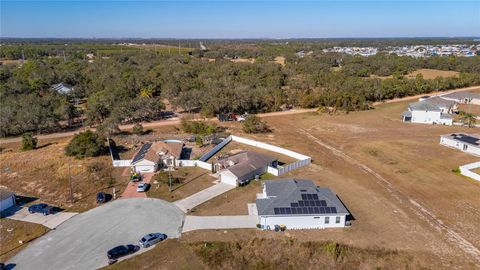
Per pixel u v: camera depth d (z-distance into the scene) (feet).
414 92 411.95
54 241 121.19
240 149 220.02
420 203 150.41
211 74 454.40
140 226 129.29
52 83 406.82
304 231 127.03
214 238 121.60
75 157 195.93
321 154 211.82
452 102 338.13
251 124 257.14
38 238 123.03
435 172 184.65
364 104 342.23
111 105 287.48
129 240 121.19
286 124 285.02
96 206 144.77
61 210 142.51
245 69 506.07
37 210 139.44
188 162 186.29
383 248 118.11
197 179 170.09
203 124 257.34
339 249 116.98
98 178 169.99
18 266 108.78
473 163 188.65
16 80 382.22
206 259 112.47
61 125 273.75
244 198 150.71
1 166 184.96
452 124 284.20
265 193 145.89
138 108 284.41
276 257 114.32
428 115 289.33
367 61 625.41
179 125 273.54
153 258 112.16
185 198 150.82
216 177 172.35
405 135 253.24
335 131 264.93
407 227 131.13
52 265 109.09
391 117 311.06
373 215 139.44
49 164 186.29
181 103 310.45
